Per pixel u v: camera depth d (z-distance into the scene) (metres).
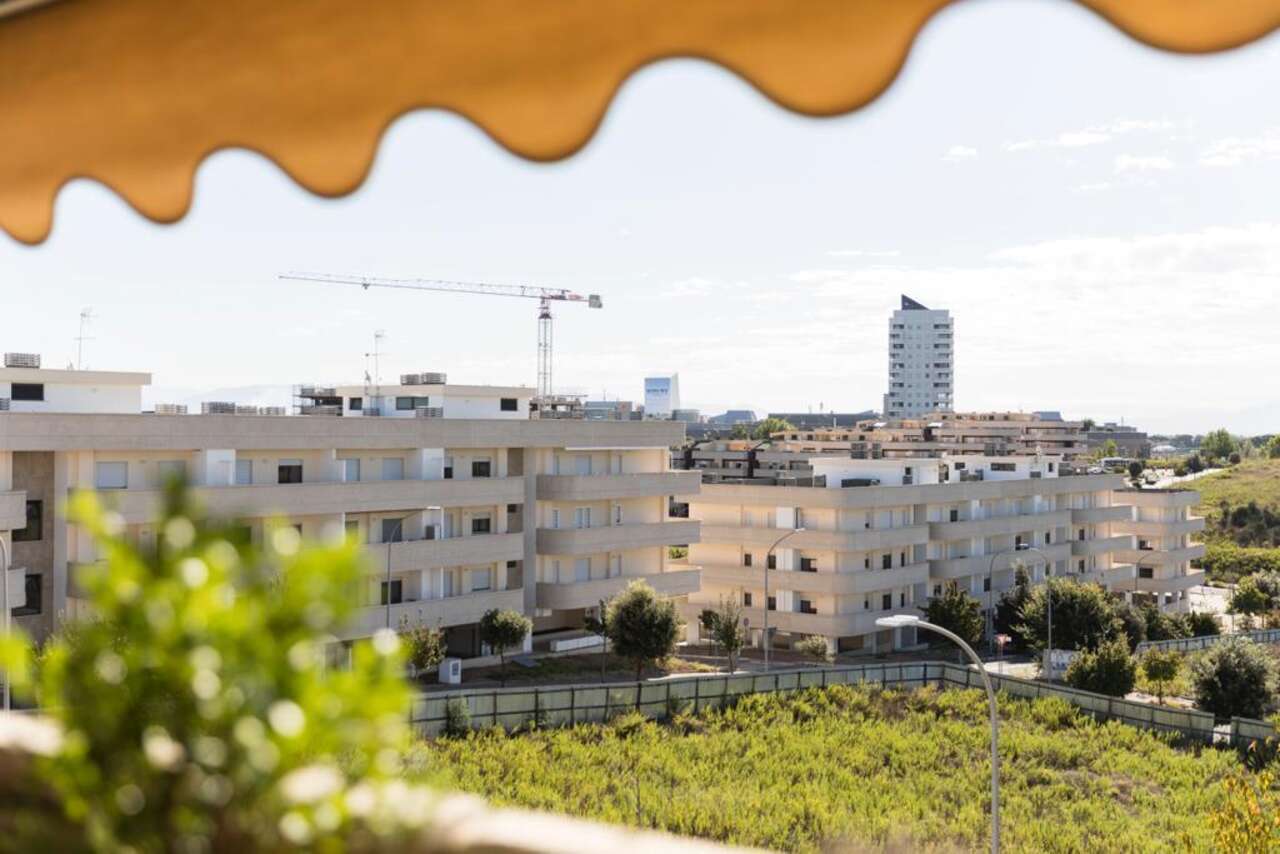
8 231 3.99
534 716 32.59
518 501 47.31
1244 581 74.19
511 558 46.69
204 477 38.50
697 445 94.50
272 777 1.46
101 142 3.72
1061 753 33.09
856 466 60.41
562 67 2.90
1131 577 75.81
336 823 1.49
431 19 3.08
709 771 29.52
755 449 91.69
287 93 3.35
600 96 2.86
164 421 37.53
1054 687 38.97
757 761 30.92
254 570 1.54
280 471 41.25
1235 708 40.34
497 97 3.02
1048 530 69.44
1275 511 106.69
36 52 3.84
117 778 1.50
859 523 56.69
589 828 1.77
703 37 2.72
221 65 3.46
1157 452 198.38
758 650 55.88
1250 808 16.91
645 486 51.31
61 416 35.50
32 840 1.64
